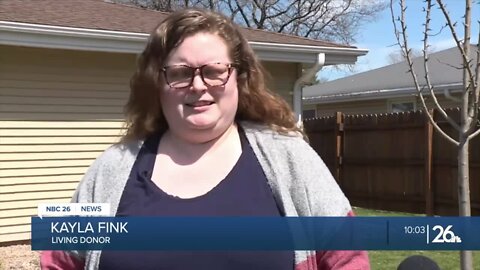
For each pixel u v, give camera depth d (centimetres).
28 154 802
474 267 609
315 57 974
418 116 1052
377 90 1939
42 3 935
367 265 189
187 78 196
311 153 196
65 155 828
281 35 1059
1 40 727
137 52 827
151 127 210
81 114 840
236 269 181
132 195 194
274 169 189
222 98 196
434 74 1777
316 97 2205
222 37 200
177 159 199
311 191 187
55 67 820
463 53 387
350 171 1236
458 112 952
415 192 1070
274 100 210
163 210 187
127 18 933
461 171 409
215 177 192
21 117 795
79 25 785
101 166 203
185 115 194
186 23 198
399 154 1105
